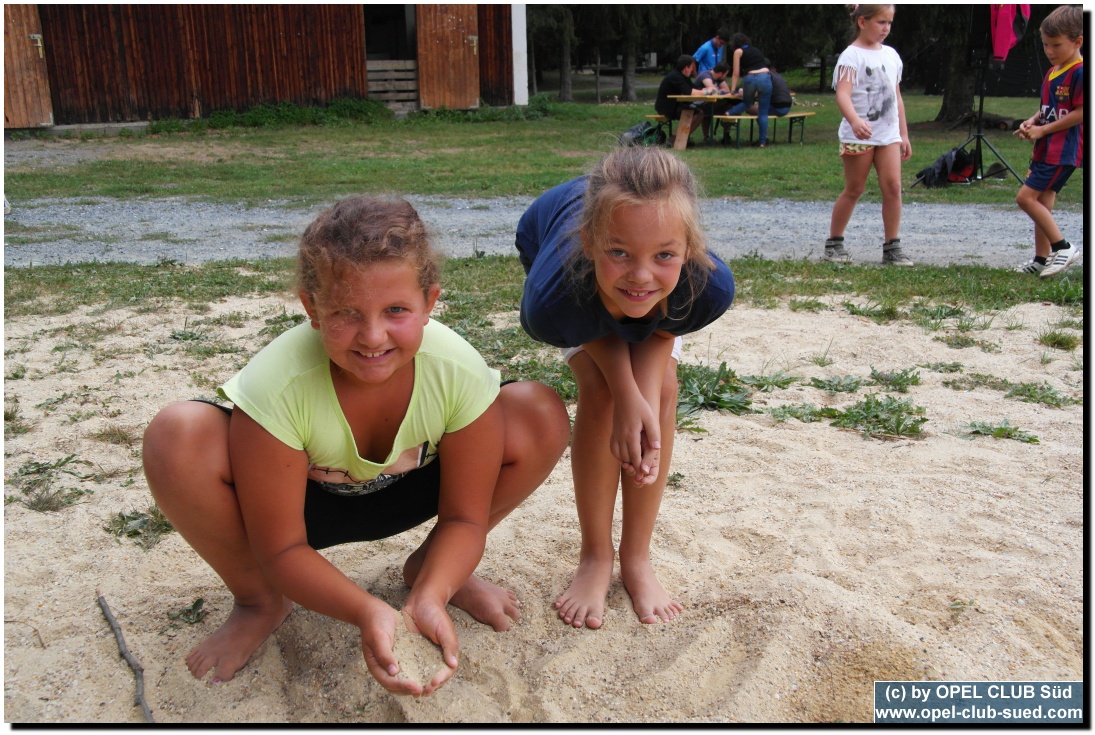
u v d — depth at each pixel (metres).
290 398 2.04
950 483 3.26
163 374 4.50
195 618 2.47
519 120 21.30
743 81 16.39
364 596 2.02
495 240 8.66
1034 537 2.84
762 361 4.75
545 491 3.31
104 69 18.56
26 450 3.61
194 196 11.59
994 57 11.19
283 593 2.11
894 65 7.08
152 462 2.07
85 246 8.45
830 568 2.65
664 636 2.38
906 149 7.29
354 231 1.85
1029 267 6.84
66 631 2.43
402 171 13.56
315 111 20.02
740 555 2.79
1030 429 3.81
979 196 10.88
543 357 4.73
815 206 10.48
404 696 2.12
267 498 2.08
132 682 2.22
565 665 2.26
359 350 1.90
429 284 1.98
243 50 19.56
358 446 2.16
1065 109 6.29
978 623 2.37
